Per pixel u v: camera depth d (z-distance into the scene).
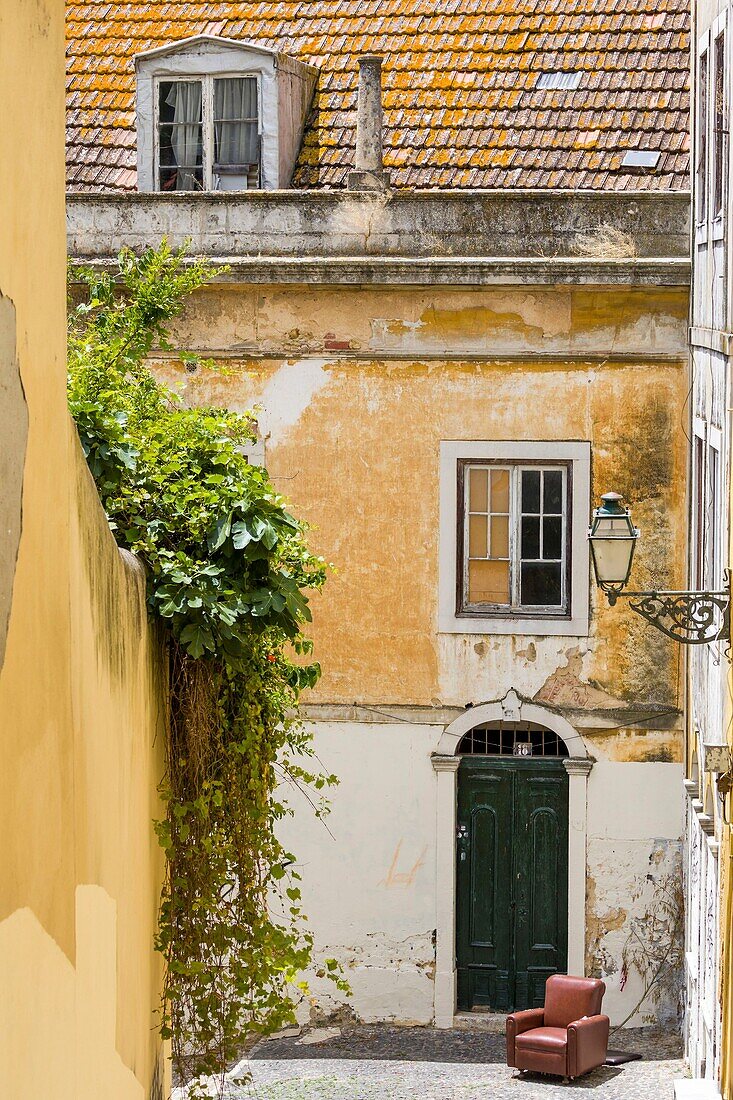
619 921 16.00
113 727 6.93
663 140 16.58
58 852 5.47
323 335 16.22
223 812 8.70
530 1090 13.64
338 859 16.30
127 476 8.41
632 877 16.02
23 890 4.91
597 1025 14.23
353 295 16.16
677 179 16.27
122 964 7.23
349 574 16.28
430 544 16.17
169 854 8.25
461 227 16.00
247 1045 15.41
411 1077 14.16
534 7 18.09
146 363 16.45
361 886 16.25
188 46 16.95
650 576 15.97
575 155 16.61
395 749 16.23
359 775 16.30
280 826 16.31
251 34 18.27
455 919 16.27
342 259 15.98
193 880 8.52
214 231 16.39
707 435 13.62
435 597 16.17
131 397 9.34
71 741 5.75
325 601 16.31
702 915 13.23
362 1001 16.22
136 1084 7.75
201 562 8.30
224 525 8.31
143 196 16.48
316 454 16.31
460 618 16.12
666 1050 15.29
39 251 5.23
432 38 17.92
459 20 18.03
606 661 16.02
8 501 4.77
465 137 16.97
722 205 12.69
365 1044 15.53
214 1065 8.42
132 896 7.55
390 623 16.23
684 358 15.83
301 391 16.30
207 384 16.41
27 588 5.00
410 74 17.64
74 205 16.59
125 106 17.97
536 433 16.03
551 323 15.96
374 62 16.31
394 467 16.22
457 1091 13.60
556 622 16.00
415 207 16.08
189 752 8.61
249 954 8.48
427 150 16.92
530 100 17.14
